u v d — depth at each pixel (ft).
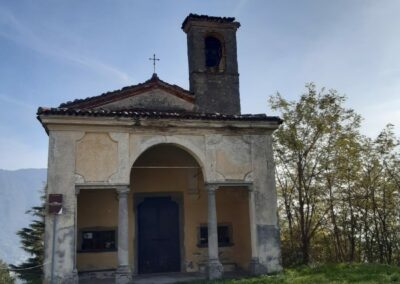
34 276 105.81
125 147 49.65
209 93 61.00
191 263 59.21
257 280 46.09
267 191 54.13
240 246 59.31
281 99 73.77
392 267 52.75
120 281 46.42
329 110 71.97
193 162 61.72
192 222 60.44
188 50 64.08
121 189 48.62
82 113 47.42
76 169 47.65
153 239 59.00
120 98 56.95
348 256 77.71
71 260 45.37
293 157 73.05
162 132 51.49
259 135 55.26
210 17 62.85
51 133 47.62
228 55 63.21
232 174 53.26
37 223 117.39
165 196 60.34
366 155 72.90
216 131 53.57
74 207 46.68
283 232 80.53
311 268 55.01
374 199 74.13
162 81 58.70
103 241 56.59
